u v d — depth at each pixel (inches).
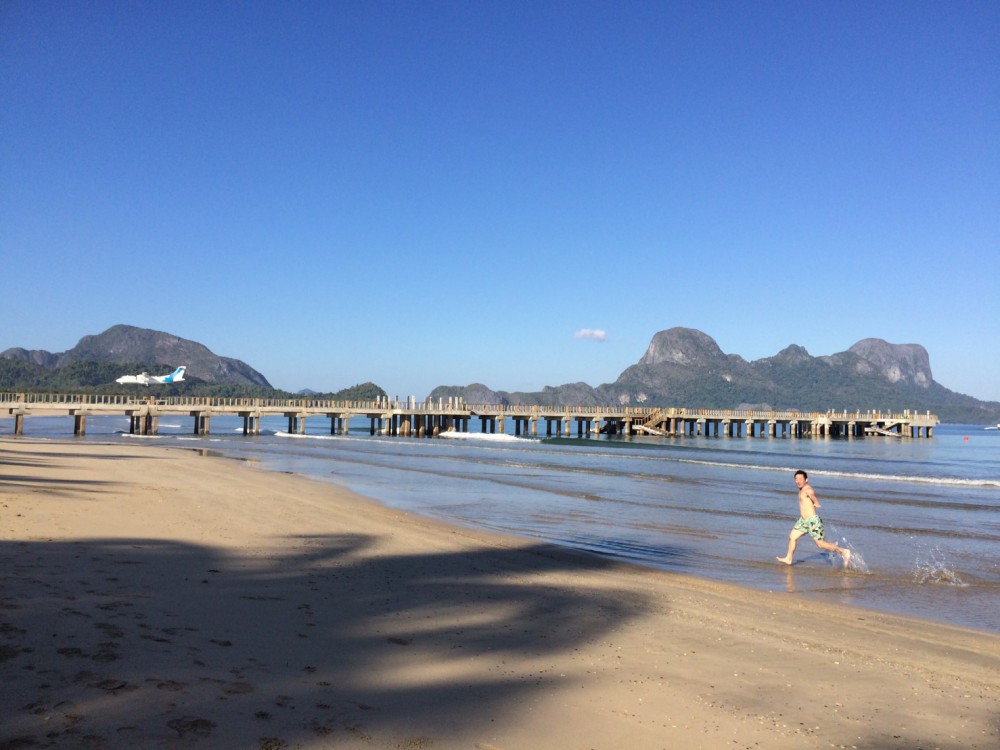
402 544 569.6
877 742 226.7
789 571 550.0
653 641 332.5
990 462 2118.6
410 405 3299.7
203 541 501.7
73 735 177.9
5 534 447.8
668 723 231.3
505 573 482.6
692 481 1240.2
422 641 303.3
